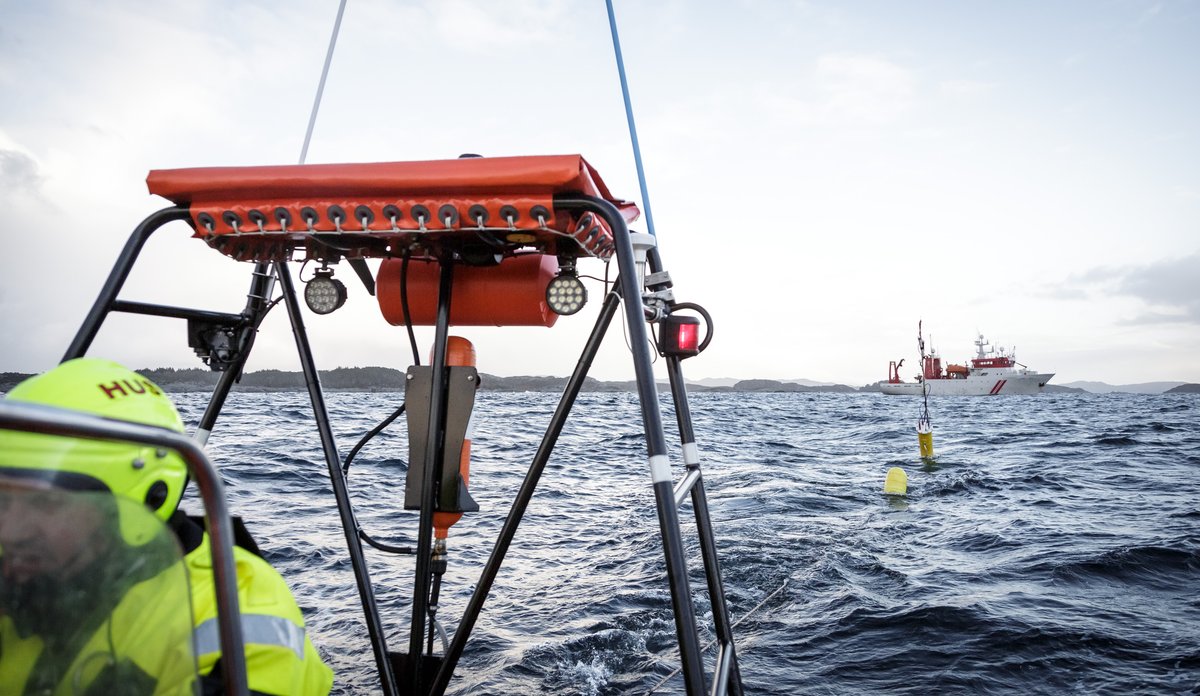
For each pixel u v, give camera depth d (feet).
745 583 23.13
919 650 17.21
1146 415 169.48
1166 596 21.07
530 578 23.21
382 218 7.39
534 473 9.19
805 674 16.17
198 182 7.54
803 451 72.90
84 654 3.42
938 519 33.99
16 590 3.27
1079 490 43.34
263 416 98.84
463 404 9.44
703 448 74.49
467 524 31.48
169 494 4.54
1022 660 16.48
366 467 47.24
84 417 3.04
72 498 3.34
